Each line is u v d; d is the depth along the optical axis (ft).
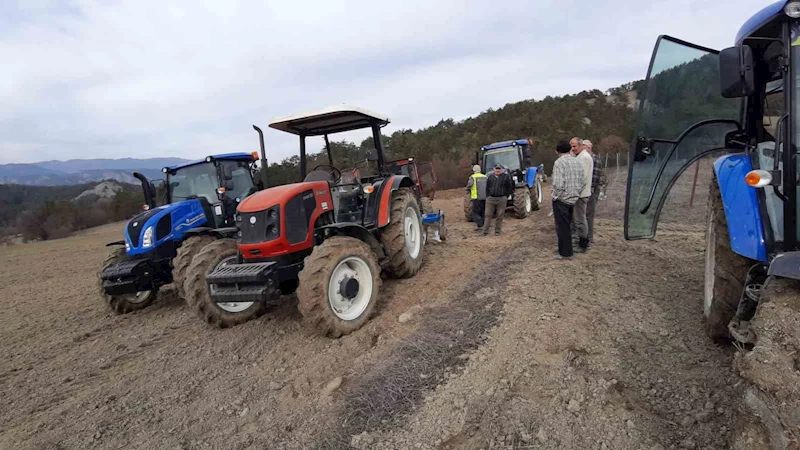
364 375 11.40
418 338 12.70
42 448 10.56
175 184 23.75
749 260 9.41
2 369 15.93
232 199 23.39
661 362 9.91
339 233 16.33
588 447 7.89
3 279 38.06
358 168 21.38
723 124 12.17
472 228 34.71
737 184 9.46
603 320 11.97
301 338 14.99
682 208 31.60
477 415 9.07
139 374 14.08
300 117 18.78
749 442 5.91
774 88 10.32
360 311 15.19
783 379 6.00
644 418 8.38
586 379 9.64
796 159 8.26
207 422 10.87
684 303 12.66
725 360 9.61
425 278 19.52
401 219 19.07
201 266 16.65
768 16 8.67
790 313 6.72
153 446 10.14
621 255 18.12
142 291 20.21
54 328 20.63
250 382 12.57
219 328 17.13
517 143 41.37
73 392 13.50
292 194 15.66
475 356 11.10
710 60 11.62
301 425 10.07
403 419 9.44
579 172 17.69
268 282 14.16
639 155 11.35
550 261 17.79
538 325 12.00
